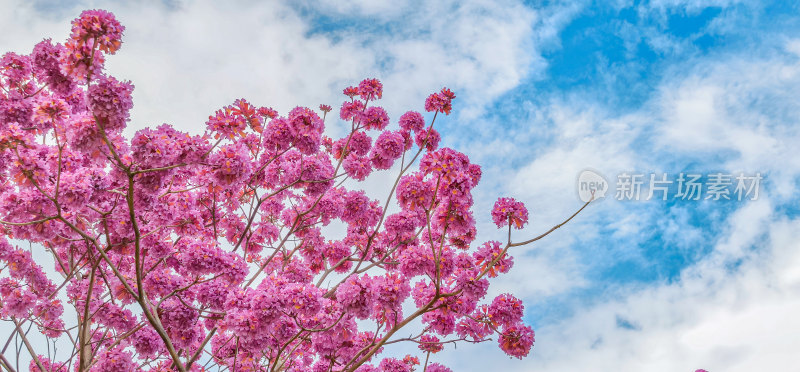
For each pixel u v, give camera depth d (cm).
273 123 670
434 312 644
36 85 610
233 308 585
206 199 788
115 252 718
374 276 583
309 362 860
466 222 579
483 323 641
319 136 690
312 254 848
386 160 787
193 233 682
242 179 565
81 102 586
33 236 590
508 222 571
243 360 663
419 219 791
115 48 457
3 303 681
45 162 546
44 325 766
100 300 738
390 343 623
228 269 597
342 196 810
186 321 639
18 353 699
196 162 540
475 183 686
